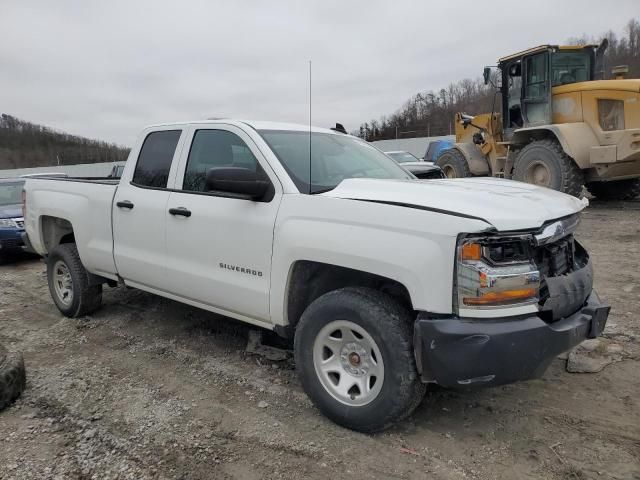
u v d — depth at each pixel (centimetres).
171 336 482
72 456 296
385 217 290
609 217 1009
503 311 267
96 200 489
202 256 392
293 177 352
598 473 272
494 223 266
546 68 1083
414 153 3181
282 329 352
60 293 557
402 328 288
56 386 383
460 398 354
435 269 269
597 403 341
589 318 304
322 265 329
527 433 311
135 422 332
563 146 1016
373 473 277
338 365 319
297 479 274
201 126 418
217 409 346
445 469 279
